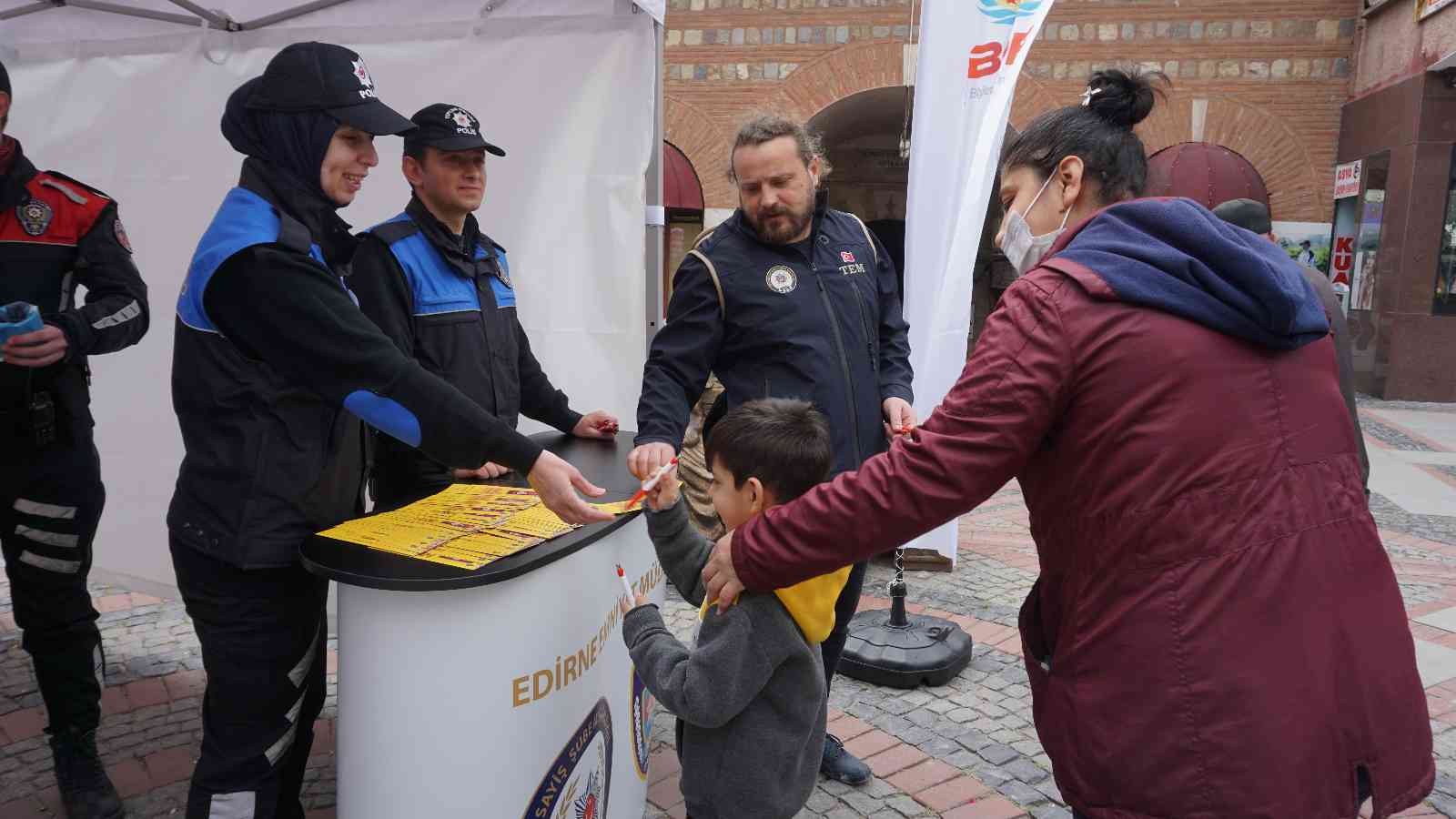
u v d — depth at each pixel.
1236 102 11.41
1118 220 1.33
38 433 2.44
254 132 1.83
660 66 3.45
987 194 4.06
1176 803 1.22
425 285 2.53
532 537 1.81
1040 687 1.41
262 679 1.94
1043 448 1.35
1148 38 11.30
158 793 2.71
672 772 2.87
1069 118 1.50
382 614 1.62
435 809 1.66
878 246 2.71
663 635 1.80
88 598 2.62
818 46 11.55
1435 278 10.54
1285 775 1.19
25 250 2.46
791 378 2.38
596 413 2.86
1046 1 3.82
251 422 1.86
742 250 2.41
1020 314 1.31
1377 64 10.90
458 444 1.68
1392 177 10.62
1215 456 1.23
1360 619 1.27
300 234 1.73
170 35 3.68
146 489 3.96
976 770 2.93
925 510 1.31
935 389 4.30
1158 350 1.23
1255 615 1.21
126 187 3.82
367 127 1.79
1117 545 1.26
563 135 3.43
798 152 2.34
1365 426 9.27
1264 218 3.12
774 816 1.76
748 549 1.42
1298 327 1.25
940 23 4.31
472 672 1.64
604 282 3.46
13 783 2.74
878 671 3.50
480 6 3.43
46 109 3.88
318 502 1.92
